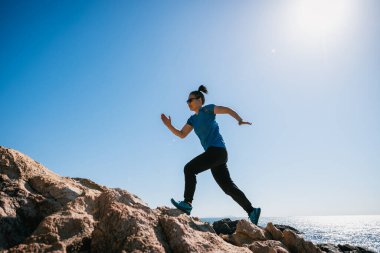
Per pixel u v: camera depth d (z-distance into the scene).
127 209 2.46
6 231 2.55
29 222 2.76
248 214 3.32
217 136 3.31
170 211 2.98
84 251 2.27
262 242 2.76
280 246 2.71
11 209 2.73
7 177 3.09
